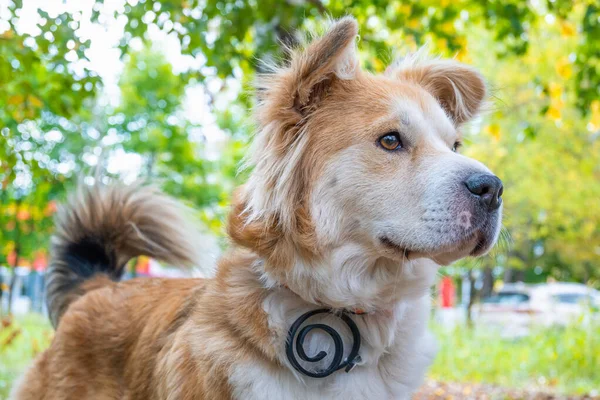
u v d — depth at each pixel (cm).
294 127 89
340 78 90
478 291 743
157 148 509
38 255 582
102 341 103
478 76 102
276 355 84
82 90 164
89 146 464
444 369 284
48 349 110
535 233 562
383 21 207
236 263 89
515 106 432
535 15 200
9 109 183
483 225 84
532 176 477
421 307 91
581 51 194
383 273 88
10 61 162
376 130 87
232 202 93
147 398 95
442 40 195
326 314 88
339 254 87
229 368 83
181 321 95
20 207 298
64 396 103
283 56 95
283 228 86
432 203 84
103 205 120
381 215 86
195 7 178
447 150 88
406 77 102
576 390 230
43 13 150
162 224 120
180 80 196
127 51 175
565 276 849
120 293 108
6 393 174
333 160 87
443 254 86
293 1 174
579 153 460
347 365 85
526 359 296
